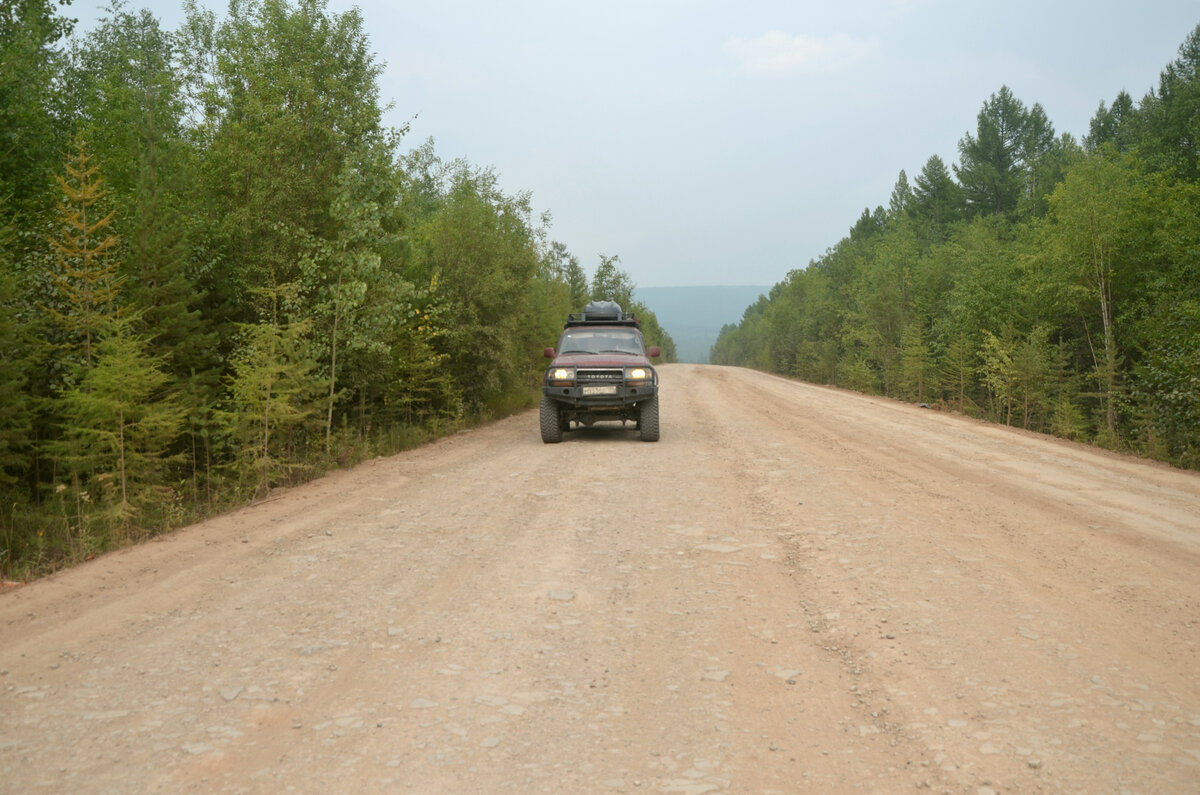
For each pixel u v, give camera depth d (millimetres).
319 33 12125
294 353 10273
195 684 3781
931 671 3959
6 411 7695
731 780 2920
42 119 11469
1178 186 23828
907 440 14641
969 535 6945
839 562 6035
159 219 9609
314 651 4215
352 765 3008
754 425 17047
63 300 9016
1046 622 4680
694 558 6152
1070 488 9594
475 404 18344
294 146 11719
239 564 5980
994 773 2949
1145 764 3000
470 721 3400
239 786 2854
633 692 3725
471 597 5168
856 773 2975
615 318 16594
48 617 4805
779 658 4160
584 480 9828
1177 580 5559
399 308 12414
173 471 9820
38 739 3215
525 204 21766
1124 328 24906
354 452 11742
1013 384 24984
